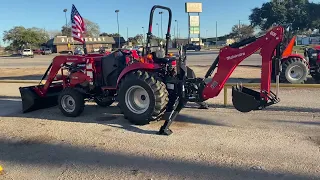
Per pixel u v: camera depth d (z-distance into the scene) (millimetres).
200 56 30578
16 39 73312
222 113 6543
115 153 4516
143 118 5688
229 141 4793
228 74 5348
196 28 72375
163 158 4250
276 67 5180
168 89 5805
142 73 5672
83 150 4695
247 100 5340
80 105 6594
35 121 6504
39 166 4191
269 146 4523
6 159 4480
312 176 3574
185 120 6070
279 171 3725
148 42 5961
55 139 5273
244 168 3838
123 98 5867
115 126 5895
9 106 8195
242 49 5176
